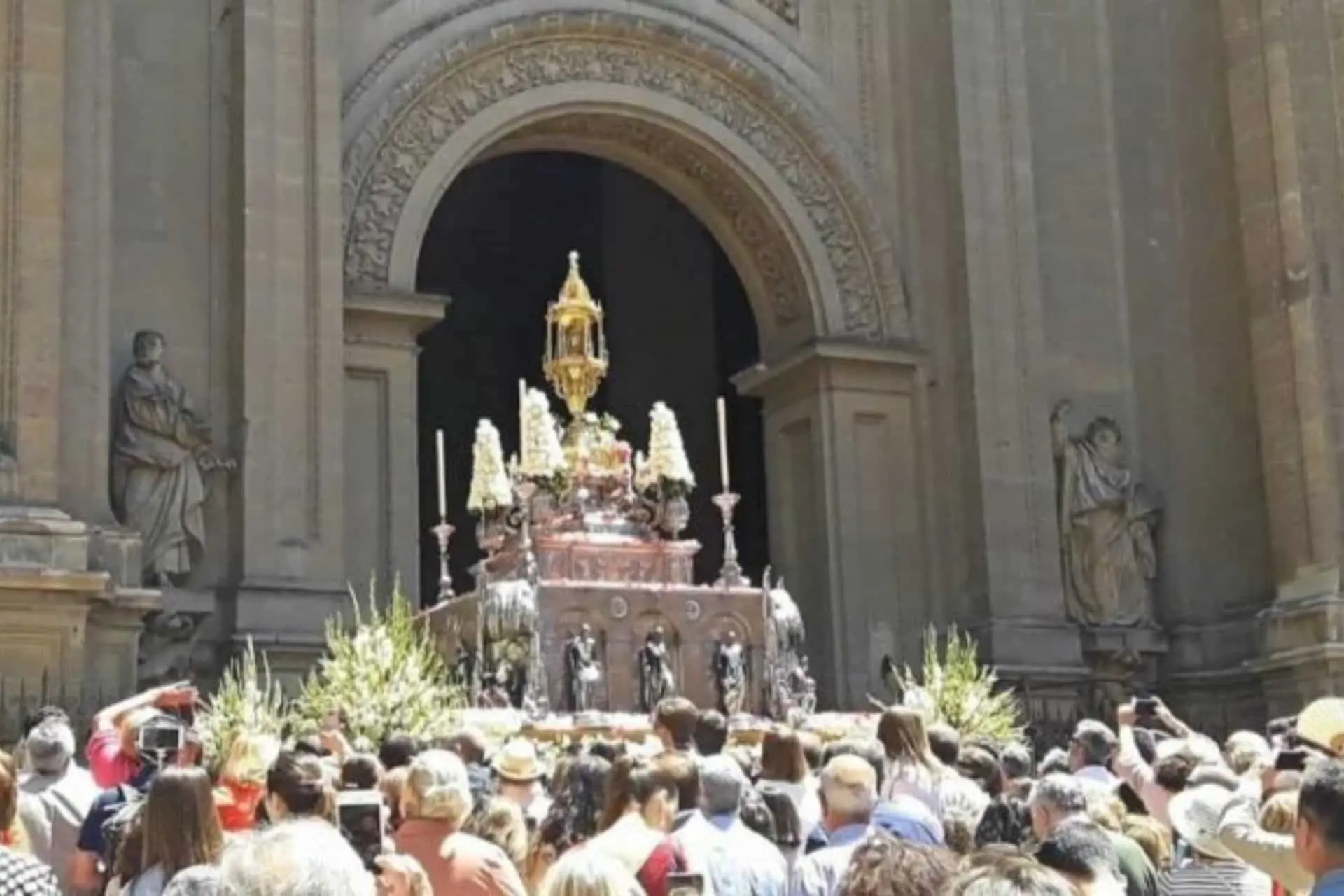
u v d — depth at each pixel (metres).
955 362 23.84
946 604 23.66
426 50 22.30
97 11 19.17
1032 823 7.95
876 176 24.58
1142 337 24.88
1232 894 7.82
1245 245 23.53
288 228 20.31
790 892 7.74
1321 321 22.72
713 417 31.45
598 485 18.06
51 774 9.43
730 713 17.00
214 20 20.86
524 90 22.98
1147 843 8.27
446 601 18.03
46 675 17.14
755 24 24.27
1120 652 23.53
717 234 25.11
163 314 20.05
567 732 15.52
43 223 18.08
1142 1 25.41
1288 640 22.27
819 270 24.09
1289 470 22.69
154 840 6.53
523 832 8.36
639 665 16.89
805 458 24.36
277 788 7.36
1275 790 8.21
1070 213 24.89
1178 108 25.05
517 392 34.50
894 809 8.61
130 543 18.44
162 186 20.28
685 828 7.70
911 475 24.02
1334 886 5.00
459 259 34.53
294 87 20.62
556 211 34.38
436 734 14.87
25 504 17.53
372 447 21.33
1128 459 24.47
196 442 19.69
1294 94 23.16
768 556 30.09
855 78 24.73
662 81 23.72
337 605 19.67
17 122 18.16
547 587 16.62
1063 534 23.86
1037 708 22.59
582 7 23.16
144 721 9.73
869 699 20.81
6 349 17.80
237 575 19.55
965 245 23.69
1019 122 24.30
